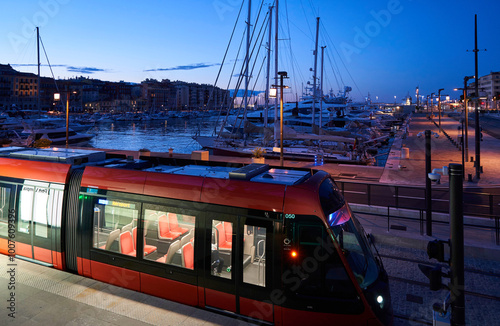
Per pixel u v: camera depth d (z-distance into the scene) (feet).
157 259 20.85
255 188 18.79
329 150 111.55
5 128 198.29
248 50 125.80
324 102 252.21
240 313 18.54
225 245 19.39
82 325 18.48
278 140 107.65
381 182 64.23
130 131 327.88
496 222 31.91
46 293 21.47
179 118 584.40
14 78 420.36
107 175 22.89
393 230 35.45
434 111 499.51
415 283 25.16
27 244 25.09
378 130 203.92
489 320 20.58
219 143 126.21
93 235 22.88
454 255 14.69
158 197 20.85
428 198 33.53
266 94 125.80
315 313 16.83
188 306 20.34
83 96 571.28
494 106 451.12
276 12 110.11
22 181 25.49
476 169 66.49
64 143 187.62
